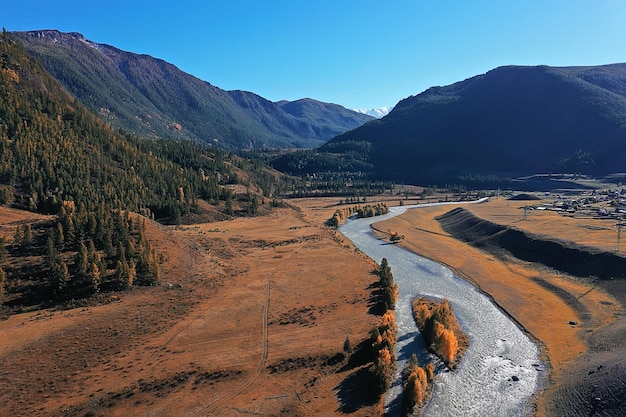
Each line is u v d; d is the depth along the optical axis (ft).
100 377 198.90
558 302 309.01
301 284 338.34
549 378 212.43
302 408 183.62
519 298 321.32
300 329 254.88
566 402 187.62
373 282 343.67
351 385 200.95
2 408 172.45
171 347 229.86
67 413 173.17
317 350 226.99
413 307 305.12
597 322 267.59
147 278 303.68
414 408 188.55
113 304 270.26
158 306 275.18
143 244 329.52
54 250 288.92
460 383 210.38
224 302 295.89
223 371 206.80
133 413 176.96
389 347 224.53
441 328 242.37
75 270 283.79
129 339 234.99
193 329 251.80
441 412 188.03
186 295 298.76
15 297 261.24
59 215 335.06
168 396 188.75
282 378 204.64
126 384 193.67
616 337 237.04
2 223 348.79
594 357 221.46
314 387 198.90
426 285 357.41
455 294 335.26
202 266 355.56
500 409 189.88
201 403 184.85
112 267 306.55
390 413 184.44
